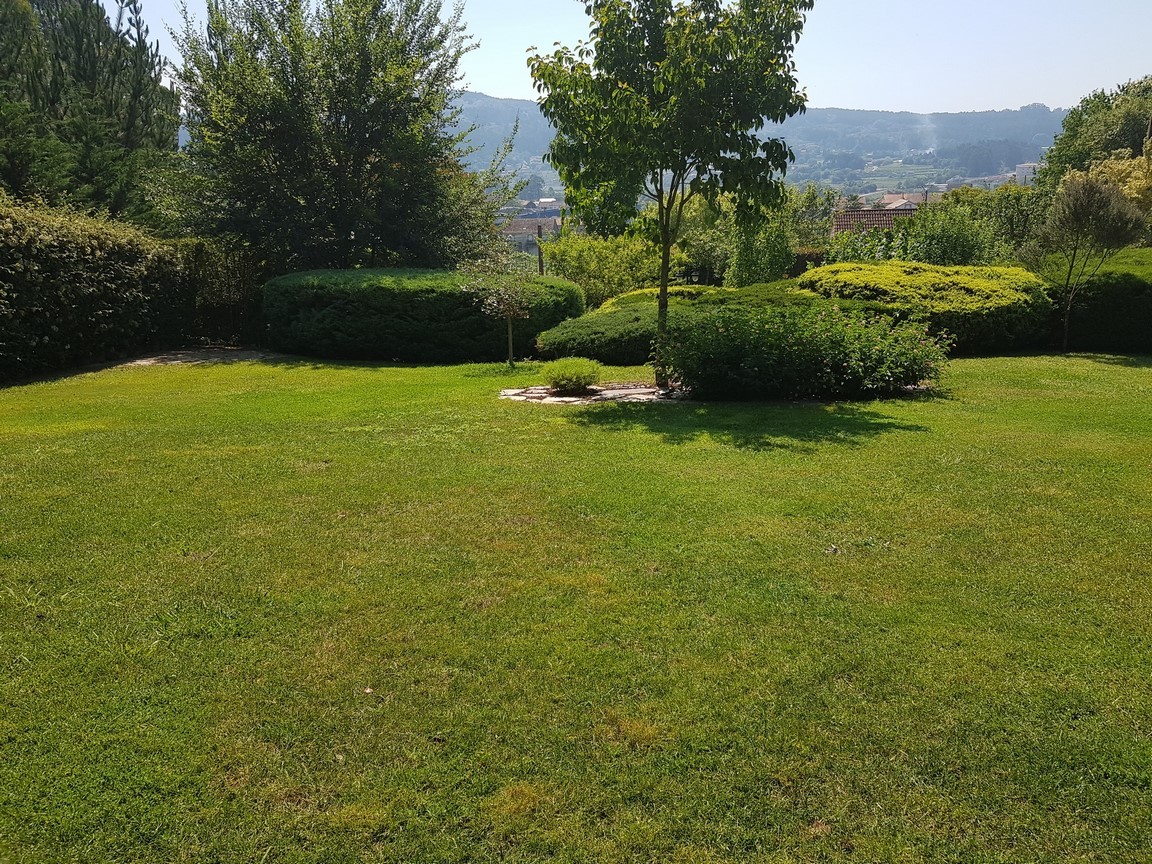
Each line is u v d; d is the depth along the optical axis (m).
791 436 6.56
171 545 4.29
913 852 2.12
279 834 2.21
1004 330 11.57
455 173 17.98
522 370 10.99
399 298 12.52
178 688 2.91
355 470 5.75
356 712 2.76
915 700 2.80
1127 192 21.34
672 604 3.56
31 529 4.50
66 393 9.43
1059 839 2.17
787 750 2.54
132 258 13.16
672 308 11.95
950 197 32.75
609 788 2.38
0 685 2.92
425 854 2.13
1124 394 8.37
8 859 2.11
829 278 12.70
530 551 4.19
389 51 16.14
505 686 2.91
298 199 15.71
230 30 15.45
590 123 7.79
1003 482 5.27
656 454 6.09
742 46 7.66
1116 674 2.95
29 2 19.88
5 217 10.44
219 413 7.95
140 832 2.21
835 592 3.66
